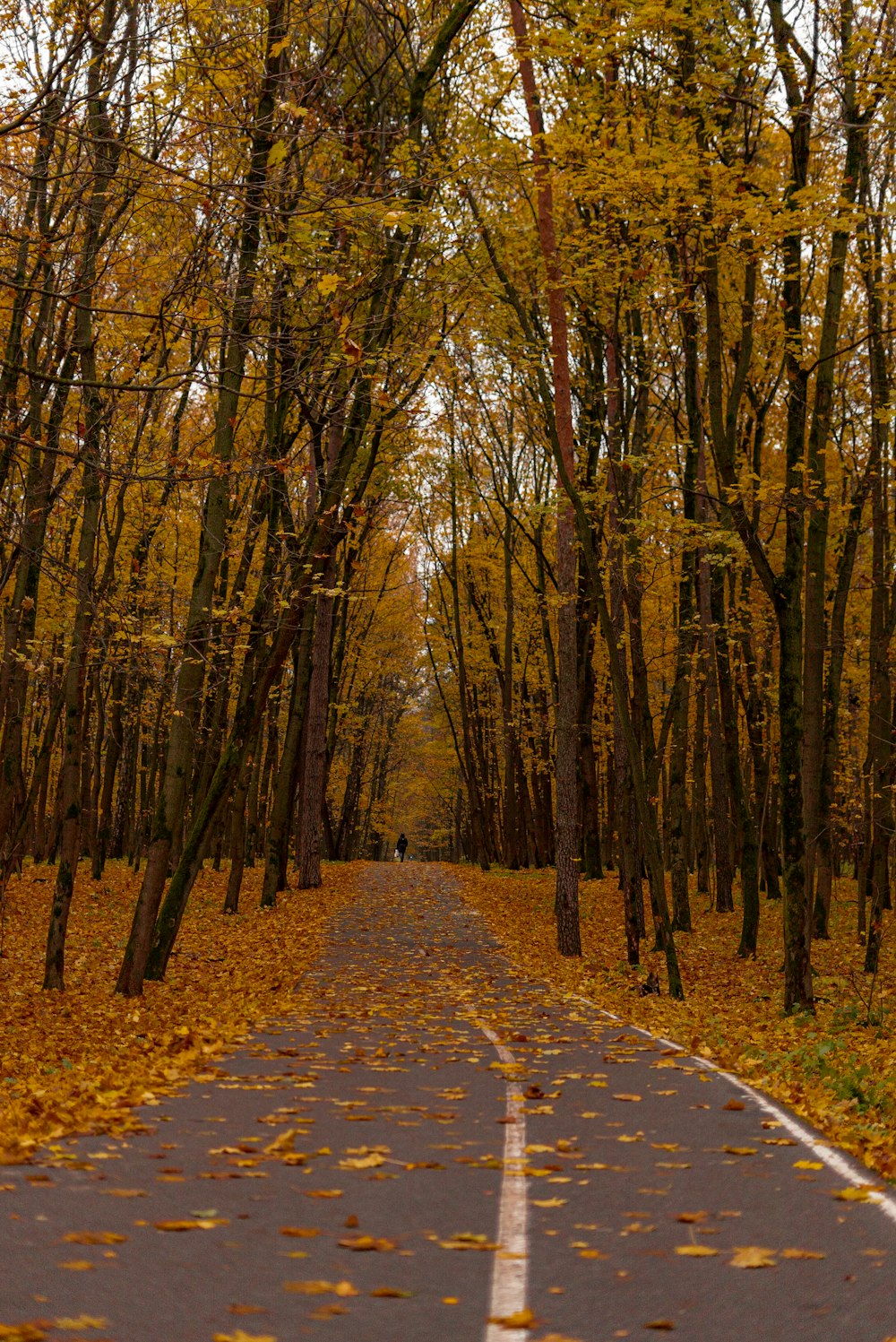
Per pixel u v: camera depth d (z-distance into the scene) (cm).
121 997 1427
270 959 1814
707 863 3050
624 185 1312
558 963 1919
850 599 2686
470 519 3884
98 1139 639
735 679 2716
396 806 7400
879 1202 545
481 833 4184
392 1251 454
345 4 1577
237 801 2500
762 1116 762
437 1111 760
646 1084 885
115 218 1360
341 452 1761
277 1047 1032
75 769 1502
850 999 1526
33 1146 604
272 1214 498
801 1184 579
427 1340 360
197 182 972
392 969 1767
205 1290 399
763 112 1383
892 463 2011
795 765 1448
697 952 2116
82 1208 492
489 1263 442
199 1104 753
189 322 1072
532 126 1634
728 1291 418
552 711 3491
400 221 1047
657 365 2119
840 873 4022
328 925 2342
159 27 1014
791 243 1456
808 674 1798
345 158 1538
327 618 2997
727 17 1412
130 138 1028
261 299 1191
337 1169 586
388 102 1808
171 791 1498
